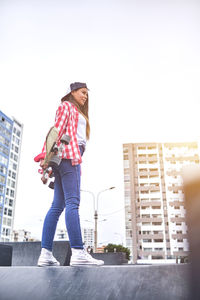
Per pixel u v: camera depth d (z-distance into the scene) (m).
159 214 72.25
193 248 0.72
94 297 1.21
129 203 75.56
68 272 1.35
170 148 79.88
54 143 2.08
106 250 50.34
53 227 2.15
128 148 81.69
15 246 3.98
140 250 68.75
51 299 1.25
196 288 0.71
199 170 0.74
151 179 77.38
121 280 1.22
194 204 0.72
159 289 1.10
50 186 2.47
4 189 64.75
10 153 68.75
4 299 1.31
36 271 1.41
